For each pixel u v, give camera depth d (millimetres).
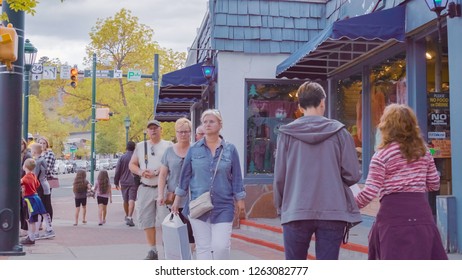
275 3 12203
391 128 3996
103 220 13539
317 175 3898
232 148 5273
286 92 12172
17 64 8266
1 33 7445
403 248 3863
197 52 15742
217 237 5039
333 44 9047
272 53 12031
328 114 11844
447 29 7352
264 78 12008
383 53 9477
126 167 13242
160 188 6652
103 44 37906
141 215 7477
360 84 10742
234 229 11336
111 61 38156
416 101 8352
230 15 11992
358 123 10781
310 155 3936
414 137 3980
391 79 9445
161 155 7480
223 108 11852
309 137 3938
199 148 5254
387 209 3951
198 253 5090
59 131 64125
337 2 11547
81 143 88812
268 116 12086
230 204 5164
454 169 7023
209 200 5023
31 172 9719
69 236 10953
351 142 3992
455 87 7051
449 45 7219
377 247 4086
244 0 12141
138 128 37906
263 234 10273
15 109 8234
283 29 12141
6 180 8156
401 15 8234
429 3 7180
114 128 38812
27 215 9773
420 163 3973
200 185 5156
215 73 12125
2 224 8133
